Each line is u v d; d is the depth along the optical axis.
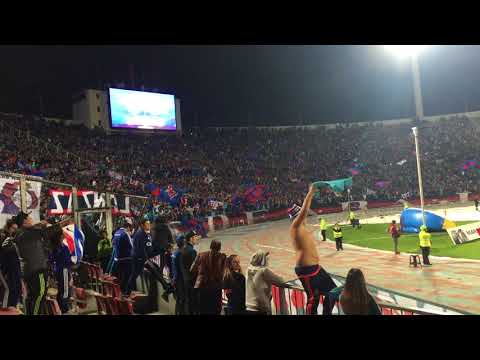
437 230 23.09
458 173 56.56
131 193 33.44
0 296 7.31
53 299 8.29
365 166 60.59
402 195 53.19
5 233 7.48
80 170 36.12
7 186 8.91
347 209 51.19
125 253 10.08
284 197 50.44
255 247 24.34
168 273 9.77
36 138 39.31
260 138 65.44
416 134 19.39
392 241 22.06
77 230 10.85
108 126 51.75
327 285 5.31
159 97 54.91
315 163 61.75
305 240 5.39
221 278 6.93
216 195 44.66
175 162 49.56
